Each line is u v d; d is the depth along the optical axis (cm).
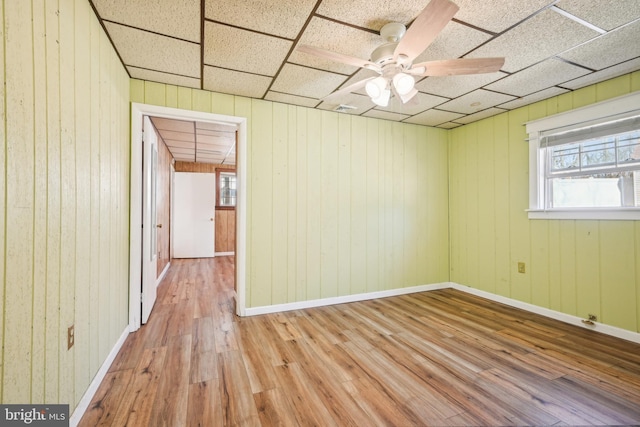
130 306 249
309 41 194
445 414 150
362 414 150
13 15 96
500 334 247
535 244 300
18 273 100
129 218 248
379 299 350
